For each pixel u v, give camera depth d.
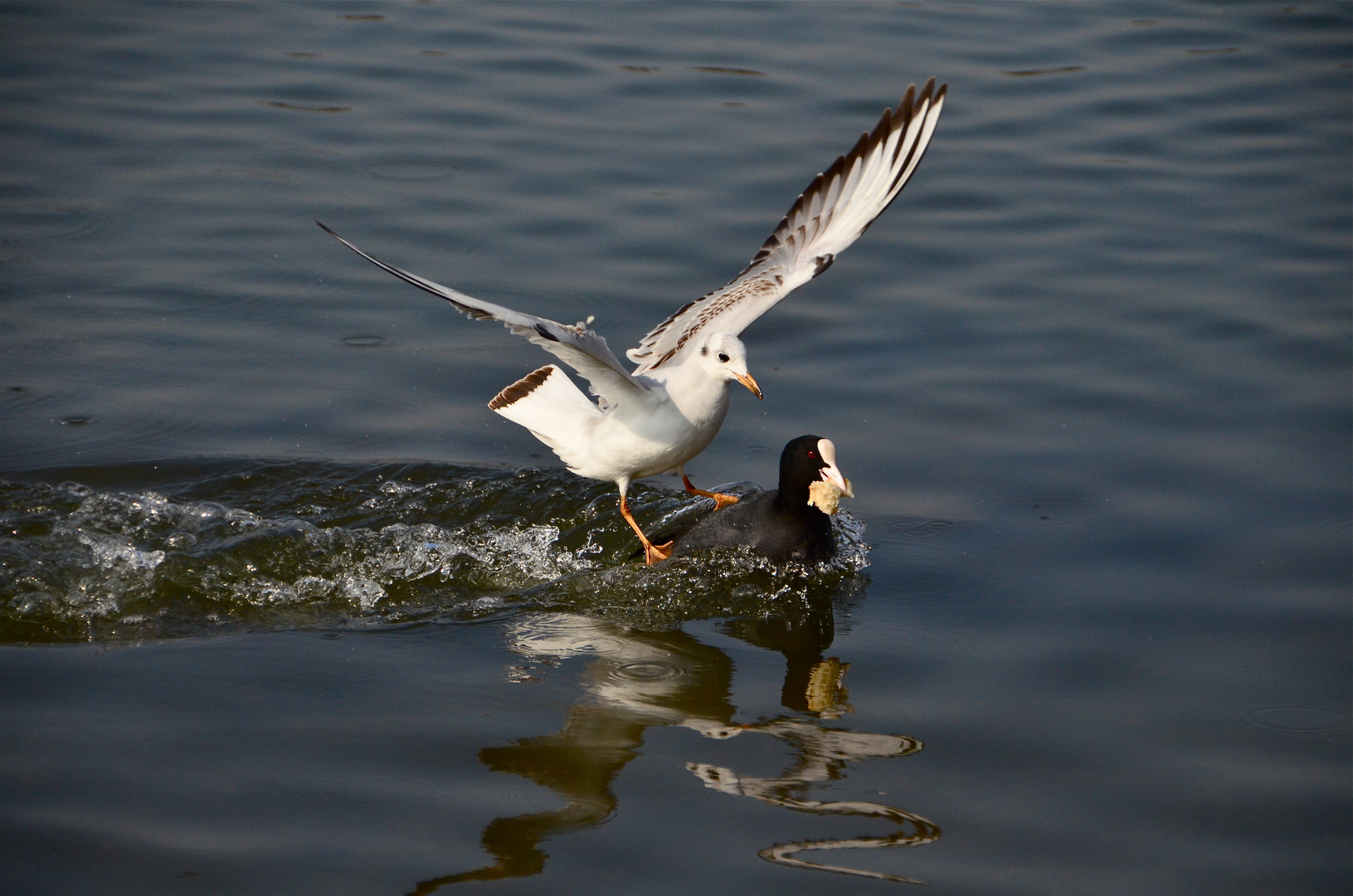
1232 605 10.45
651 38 23.77
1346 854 7.68
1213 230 17.72
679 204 17.97
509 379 14.46
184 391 13.92
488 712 9.05
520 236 17.17
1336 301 15.80
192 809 7.85
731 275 16.19
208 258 16.48
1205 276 16.50
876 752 8.64
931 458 12.93
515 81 21.84
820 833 7.79
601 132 20.05
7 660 9.59
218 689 9.27
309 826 7.73
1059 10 25.89
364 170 18.81
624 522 12.41
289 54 22.83
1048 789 8.25
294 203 17.81
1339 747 8.68
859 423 13.61
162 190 18.05
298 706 9.04
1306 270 16.61
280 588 10.97
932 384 14.28
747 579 11.23
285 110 20.61
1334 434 13.09
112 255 16.39
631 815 7.94
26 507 11.80
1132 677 9.52
